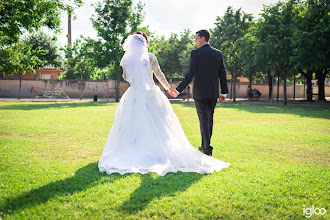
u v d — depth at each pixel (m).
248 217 2.22
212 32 31.70
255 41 25.05
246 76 32.91
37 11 15.66
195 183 3.03
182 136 4.14
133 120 3.81
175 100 32.34
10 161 3.95
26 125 8.05
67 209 2.31
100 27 28.03
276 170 3.60
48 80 35.88
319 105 22.66
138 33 4.25
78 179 3.13
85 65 31.81
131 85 3.97
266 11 23.69
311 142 5.82
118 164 3.55
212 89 4.42
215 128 7.99
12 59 26.20
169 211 2.28
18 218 2.12
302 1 22.91
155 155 3.67
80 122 9.10
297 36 20.00
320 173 3.51
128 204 2.41
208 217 2.20
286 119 10.73
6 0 14.62
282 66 23.89
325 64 20.97
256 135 6.72
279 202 2.53
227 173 3.45
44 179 3.12
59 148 4.99
